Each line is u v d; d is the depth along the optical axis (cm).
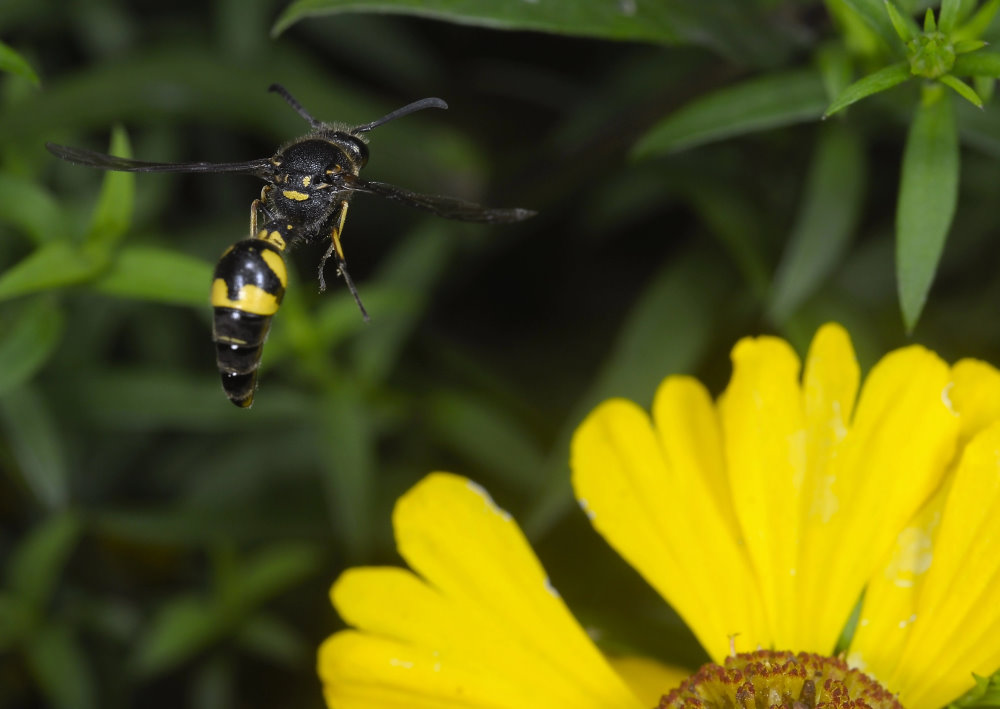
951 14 25
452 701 25
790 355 26
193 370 30
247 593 28
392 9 26
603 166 29
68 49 31
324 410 28
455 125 32
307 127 30
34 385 29
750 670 25
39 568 28
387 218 31
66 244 27
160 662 28
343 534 29
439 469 30
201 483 30
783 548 26
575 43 32
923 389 26
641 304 28
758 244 29
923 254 25
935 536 25
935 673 25
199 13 32
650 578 26
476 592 25
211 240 30
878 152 30
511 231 31
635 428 26
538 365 31
